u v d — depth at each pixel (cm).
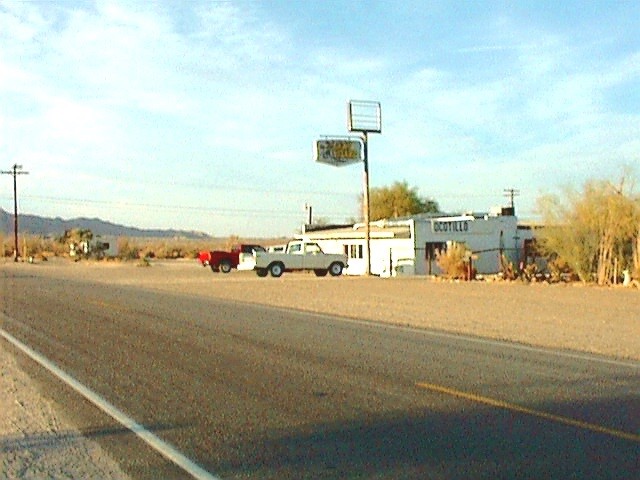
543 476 764
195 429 979
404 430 954
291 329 2088
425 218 6375
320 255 5494
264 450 876
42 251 13600
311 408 1086
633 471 777
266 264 5375
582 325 2156
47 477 795
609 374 1342
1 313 2622
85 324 2253
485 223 5994
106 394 1214
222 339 1869
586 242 3953
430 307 2780
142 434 960
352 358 1546
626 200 3762
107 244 11600
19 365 1517
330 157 5575
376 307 2800
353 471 792
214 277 5281
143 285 4344
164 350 1691
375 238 6181
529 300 3020
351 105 5478
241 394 1192
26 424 1027
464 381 1278
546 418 1006
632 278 3725
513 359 1526
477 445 881
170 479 779
